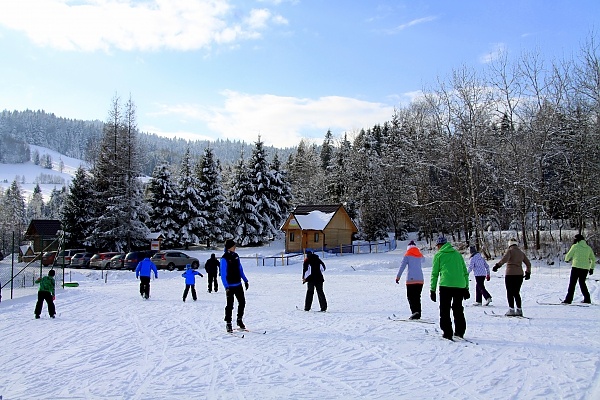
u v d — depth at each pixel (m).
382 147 64.31
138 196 49.41
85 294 20.53
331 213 51.50
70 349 9.27
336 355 8.25
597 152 31.19
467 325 10.60
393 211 55.47
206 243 57.94
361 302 15.54
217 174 57.69
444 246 9.34
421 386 6.41
